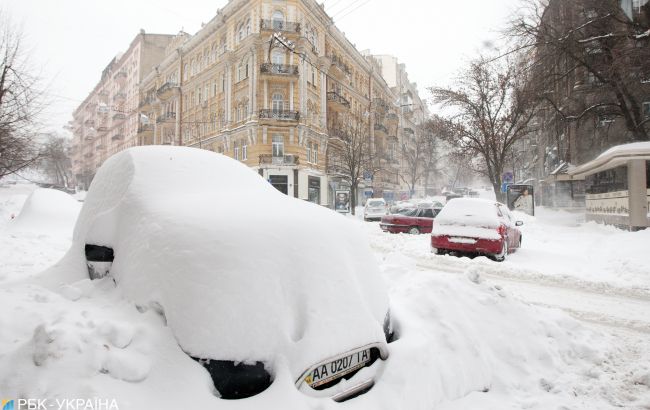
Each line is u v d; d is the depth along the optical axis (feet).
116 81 201.67
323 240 8.26
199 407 6.07
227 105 106.32
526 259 29.60
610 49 57.62
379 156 135.74
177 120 132.98
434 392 8.73
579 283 21.91
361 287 8.64
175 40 147.95
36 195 36.22
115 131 203.00
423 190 247.50
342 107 119.44
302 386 6.68
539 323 12.98
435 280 14.14
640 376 10.52
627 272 24.36
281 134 98.17
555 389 10.00
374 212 85.61
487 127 74.84
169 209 8.62
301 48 97.91
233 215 8.09
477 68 73.46
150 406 5.93
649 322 15.35
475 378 10.06
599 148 82.64
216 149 112.78
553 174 81.61
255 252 7.36
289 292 7.33
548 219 72.28
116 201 10.16
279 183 96.58
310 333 7.01
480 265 26.32
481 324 12.35
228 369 6.64
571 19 62.08
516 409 9.00
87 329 6.99
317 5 106.22
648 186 44.62
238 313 6.81
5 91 48.57
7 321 7.35
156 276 7.49
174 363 6.57
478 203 29.37
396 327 10.37
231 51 104.12
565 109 73.97
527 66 67.62
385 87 166.30
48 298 8.76
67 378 5.99
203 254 7.26
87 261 10.14
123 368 6.28
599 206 55.72
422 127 166.20
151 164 10.69
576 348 12.16
